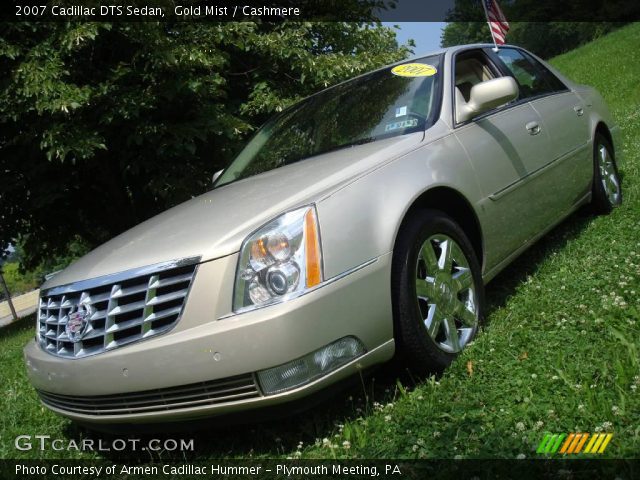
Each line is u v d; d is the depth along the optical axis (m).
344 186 2.83
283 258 2.54
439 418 2.50
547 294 3.58
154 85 8.64
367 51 10.71
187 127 8.56
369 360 2.68
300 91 10.15
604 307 3.07
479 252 3.54
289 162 3.87
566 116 4.73
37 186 9.40
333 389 2.62
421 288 2.95
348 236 2.70
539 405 2.37
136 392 2.63
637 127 9.52
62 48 7.92
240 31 9.37
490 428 2.32
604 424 2.12
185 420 2.63
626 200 5.31
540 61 5.10
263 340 2.43
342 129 3.85
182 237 2.78
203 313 2.52
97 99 8.10
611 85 18.80
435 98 3.69
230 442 2.97
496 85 3.58
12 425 3.68
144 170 9.70
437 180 3.17
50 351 2.96
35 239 12.35
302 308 2.47
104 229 11.46
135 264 2.71
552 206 4.29
